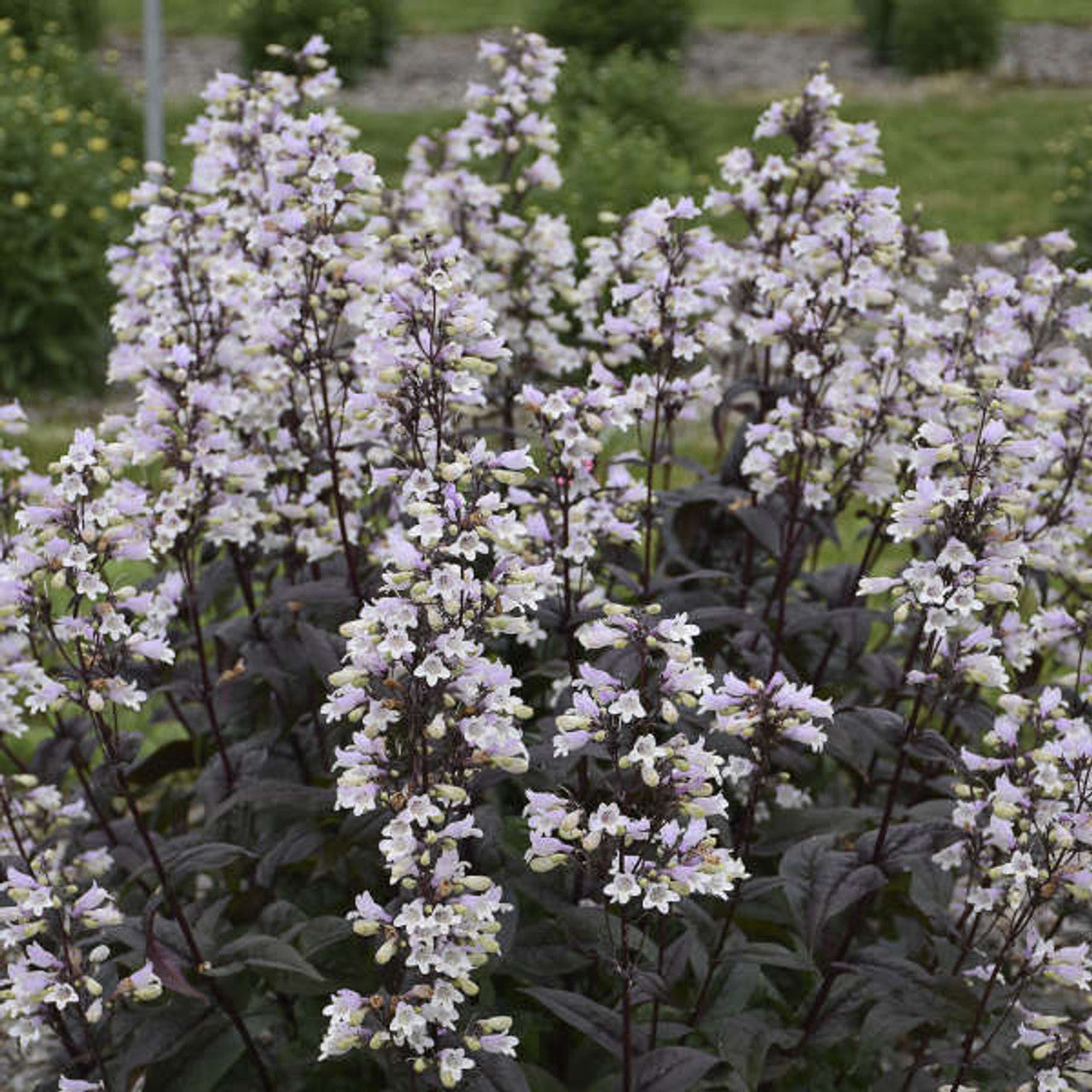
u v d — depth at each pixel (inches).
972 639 62.9
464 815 63.9
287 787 65.6
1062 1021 63.5
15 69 207.9
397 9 313.0
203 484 68.7
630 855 60.7
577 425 66.3
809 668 74.7
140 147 209.0
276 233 68.2
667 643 60.7
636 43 282.7
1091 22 347.6
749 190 75.1
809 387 70.7
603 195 139.0
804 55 326.3
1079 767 61.7
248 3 288.2
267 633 71.1
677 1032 63.1
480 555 65.4
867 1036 64.2
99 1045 65.2
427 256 64.0
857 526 99.0
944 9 299.4
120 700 63.4
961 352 72.7
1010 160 231.9
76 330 164.6
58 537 64.1
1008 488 62.2
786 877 64.2
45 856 63.9
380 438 70.6
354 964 66.8
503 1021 60.1
